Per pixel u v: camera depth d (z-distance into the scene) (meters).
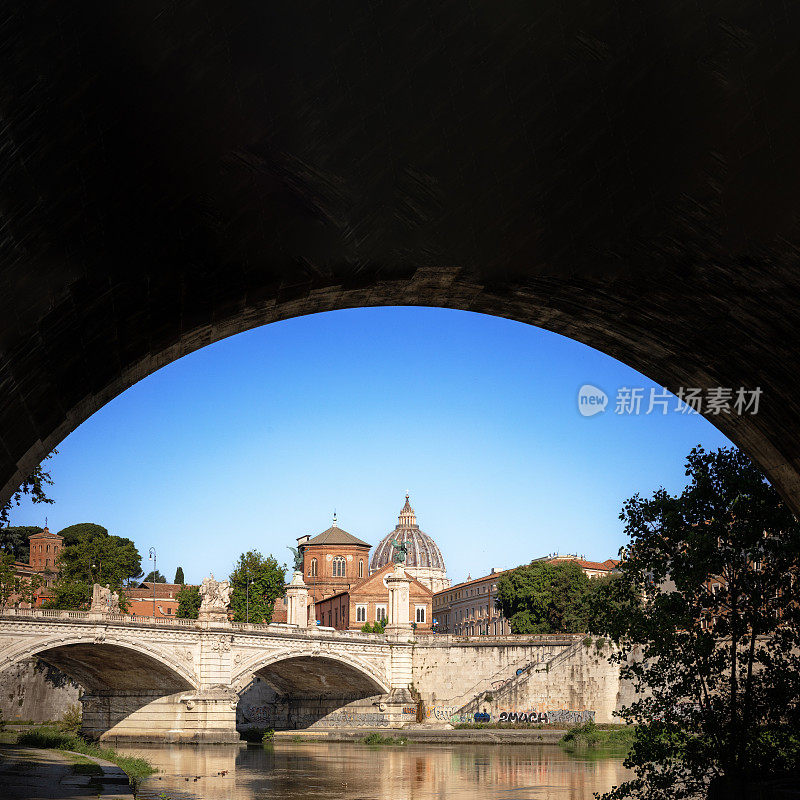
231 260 12.62
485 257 13.98
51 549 177.25
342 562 185.50
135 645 84.81
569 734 86.12
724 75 11.58
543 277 14.86
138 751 81.94
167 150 10.97
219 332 14.73
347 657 99.81
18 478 13.49
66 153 10.45
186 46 10.13
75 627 80.00
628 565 27.22
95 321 12.39
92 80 10.03
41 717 116.62
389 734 98.25
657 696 26.30
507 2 10.55
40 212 10.68
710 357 17.22
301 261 13.17
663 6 10.81
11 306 11.16
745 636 25.98
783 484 18.81
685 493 27.09
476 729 96.12
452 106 11.55
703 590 26.39
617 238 13.82
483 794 51.06
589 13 10.84
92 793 37.91
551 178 12.68
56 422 13.43
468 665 103.12
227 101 10.77
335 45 10.59
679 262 14.37
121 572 151.88
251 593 127.69
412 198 12.53
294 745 91.81
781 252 13.55
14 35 9.40
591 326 17.47
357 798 50.22
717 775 24.89
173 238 11.92
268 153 11.35
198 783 55.97
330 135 11.41
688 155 12.48
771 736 24.83
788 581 25.94
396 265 13.87
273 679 111.50
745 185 12.78
